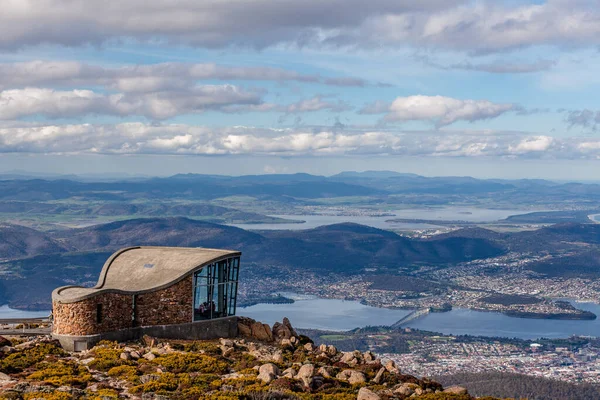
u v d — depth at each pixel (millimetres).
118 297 58500
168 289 61188
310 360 56875
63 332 56062
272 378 47594
